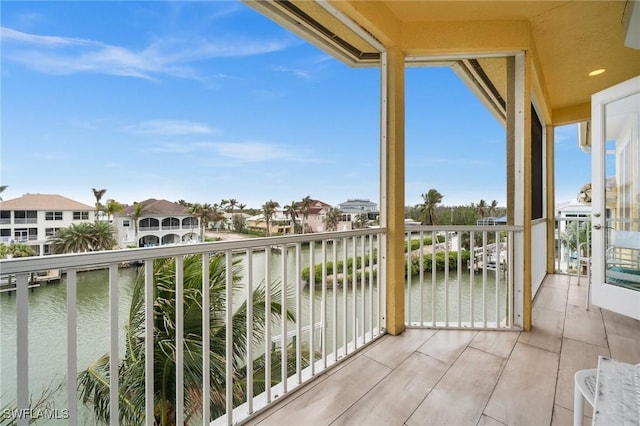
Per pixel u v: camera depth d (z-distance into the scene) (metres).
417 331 2.37
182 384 1.20
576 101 4.08
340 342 3.39
